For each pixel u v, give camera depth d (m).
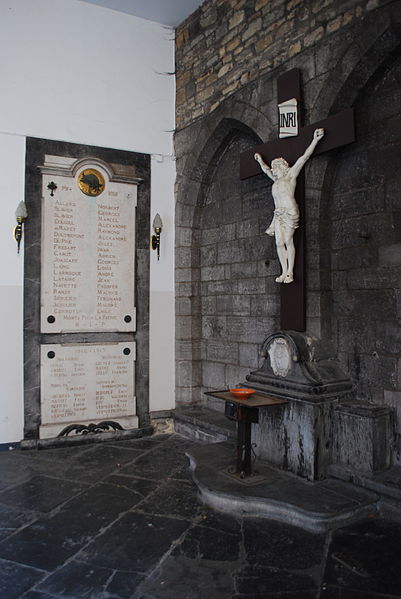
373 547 2.62
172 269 5.40
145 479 3.71
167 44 5.48
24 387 4.60
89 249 4.90
